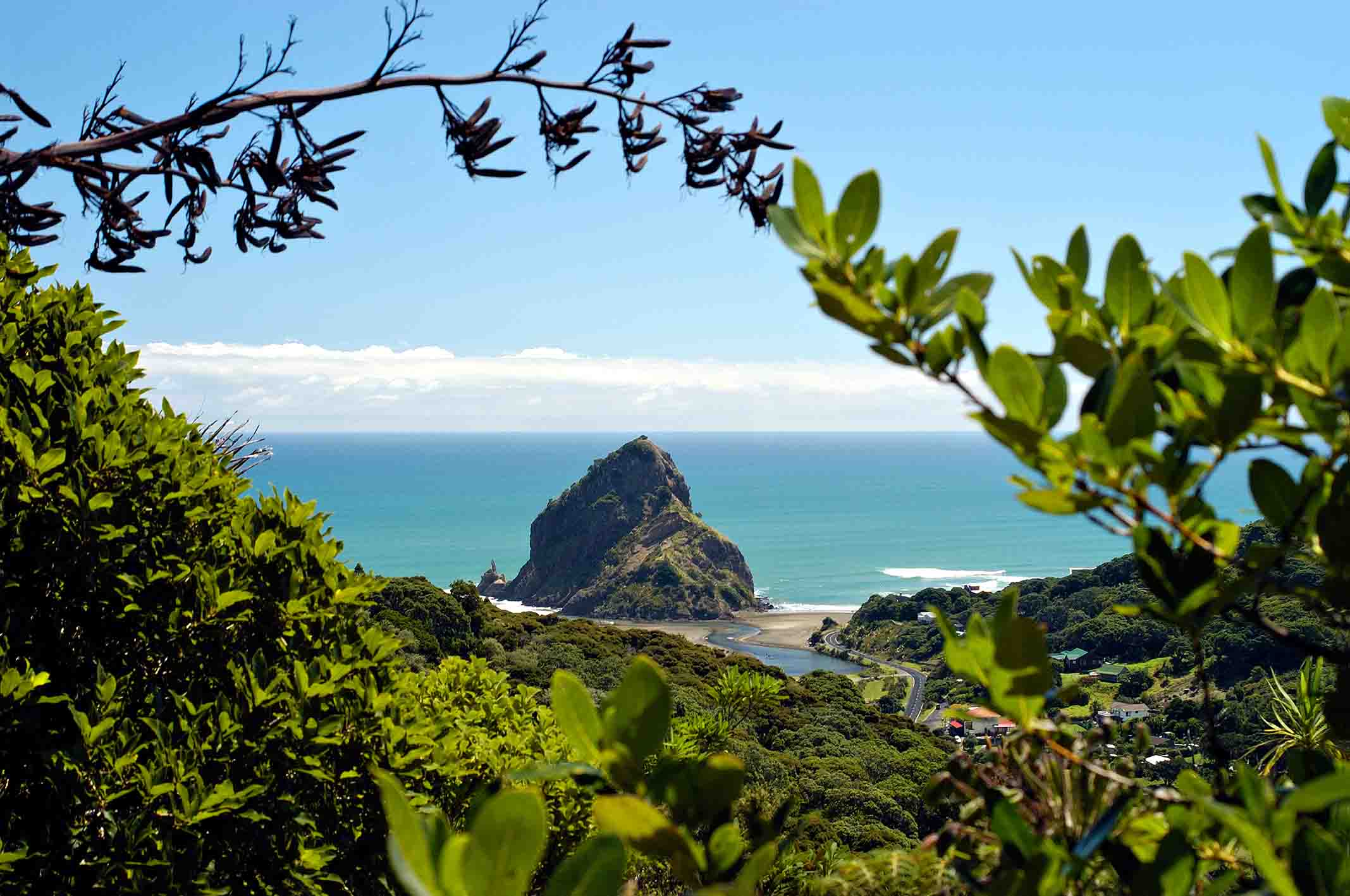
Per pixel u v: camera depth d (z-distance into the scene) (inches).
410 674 163.9
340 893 129.6
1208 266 31.6
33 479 120.9
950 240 32.0
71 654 124.3
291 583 139.6
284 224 73.1
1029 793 37.4
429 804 138.1
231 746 118.3
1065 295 38.1
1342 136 38.4
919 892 39.2
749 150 73.5
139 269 72.4
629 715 29.3
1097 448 29.6
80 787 108.7
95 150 68.7
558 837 152.2
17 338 134.3
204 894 109.0
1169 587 31.6
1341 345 30.2
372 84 70.9
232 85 69.7
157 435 134.3
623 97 74.1
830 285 30.4
